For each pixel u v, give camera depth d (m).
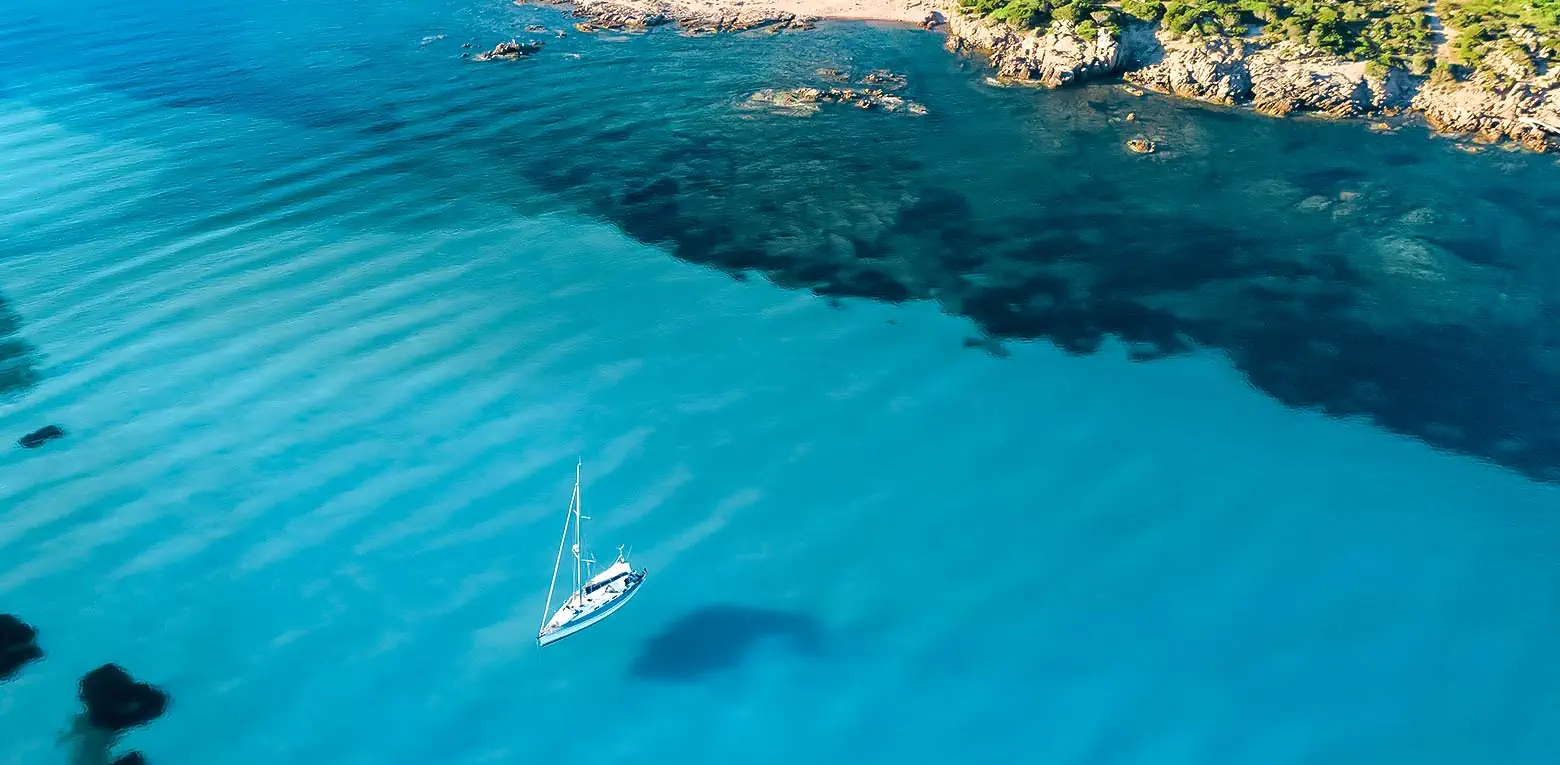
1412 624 56.44
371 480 66.31
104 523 63.38
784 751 51.22
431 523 63.28
